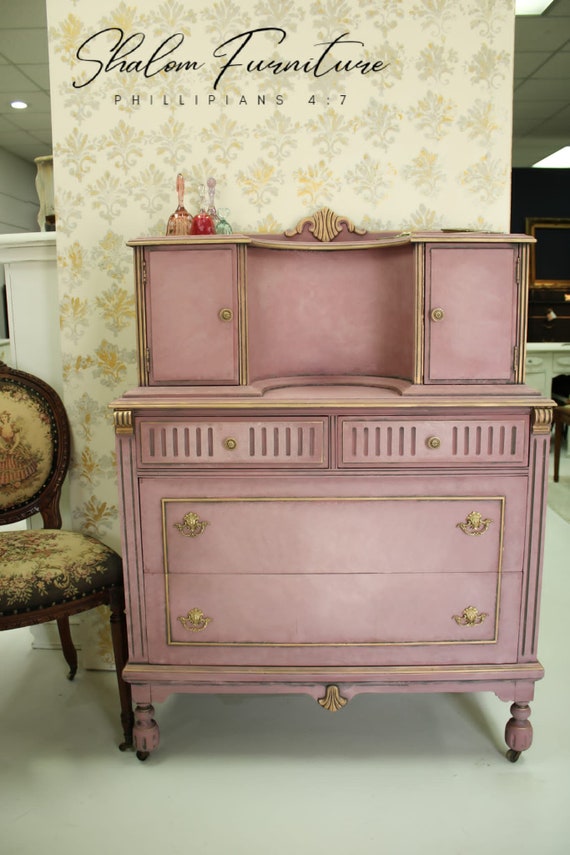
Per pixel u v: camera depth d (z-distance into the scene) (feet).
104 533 7.91
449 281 5.92
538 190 24.97
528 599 6.04
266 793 5.94
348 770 6.24
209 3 6.88
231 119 7.06
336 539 5.94
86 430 7.75
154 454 5.88
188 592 6.06
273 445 5.82
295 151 7.09
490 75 6.93
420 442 5.80
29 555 6.49
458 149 7.04
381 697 7.52
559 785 6.00
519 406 5.73
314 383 6.80
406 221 7.16
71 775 6.20
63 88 7.09
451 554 5.96
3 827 5.55
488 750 6.52
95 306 7.50
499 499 5.89
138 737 6.27
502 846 5.30
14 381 7.57
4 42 13.88
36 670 8.09
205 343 6.03
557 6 12.62
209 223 6.39
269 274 6.63
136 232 7.31
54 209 7.88
